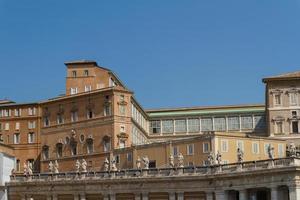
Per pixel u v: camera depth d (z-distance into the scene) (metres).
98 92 130.50
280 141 118.19
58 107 138.38
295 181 76.38
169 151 115.88
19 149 149.38
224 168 88.81
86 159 130.62
